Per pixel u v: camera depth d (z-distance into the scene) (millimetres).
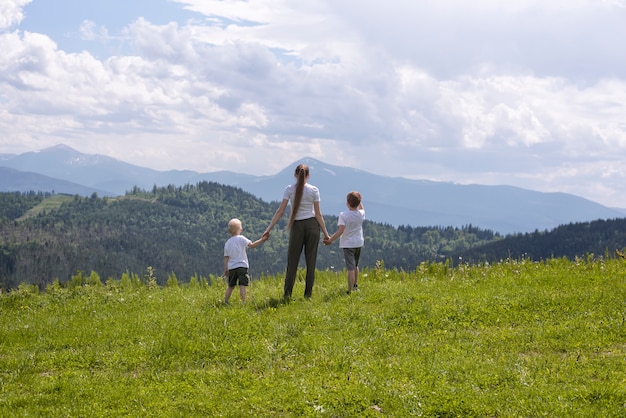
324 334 10734
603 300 12352
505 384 8016
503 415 7094
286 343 10039
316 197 14336
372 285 15391
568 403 7305
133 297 16219
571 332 10336
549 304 12273
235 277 14094
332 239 14547
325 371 8734
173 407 7641
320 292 14984
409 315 11766
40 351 10812
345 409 7445
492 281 15484
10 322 14055
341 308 12531
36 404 7969
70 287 18000
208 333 10836
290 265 14391
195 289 18500
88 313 14484
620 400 7359
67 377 9102
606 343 9758
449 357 9203
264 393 7953
